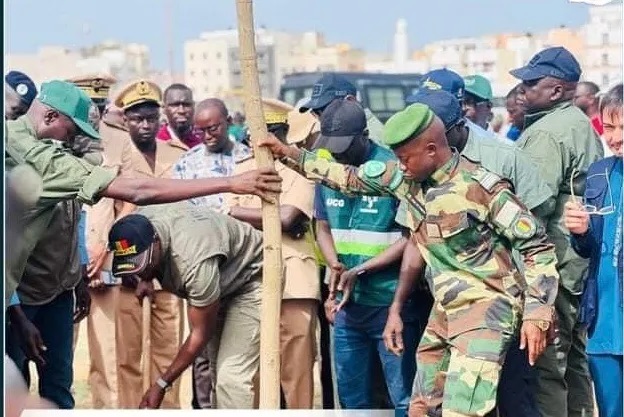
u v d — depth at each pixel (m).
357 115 10.41
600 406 9.83
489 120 14.61
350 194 9.51
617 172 9.68
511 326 9.04
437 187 9.08
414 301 10.68
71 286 11.14
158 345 12.75
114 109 13.80
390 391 10.84
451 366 9.06
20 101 11.38
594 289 9.75
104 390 12.70
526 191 10.47
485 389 8.95
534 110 11.63
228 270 10.46
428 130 8.97
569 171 11.29
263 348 9.38
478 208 8.99
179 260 10.10
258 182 9.37
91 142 10.68
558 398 11.09
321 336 11.97
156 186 9.58
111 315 12.66
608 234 9.65
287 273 11.45
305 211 11.42
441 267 9.20
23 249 9.94
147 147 13.75
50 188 9.77
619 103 9.63
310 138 11.77
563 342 11.13
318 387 14.15
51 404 10.41
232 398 10.59
